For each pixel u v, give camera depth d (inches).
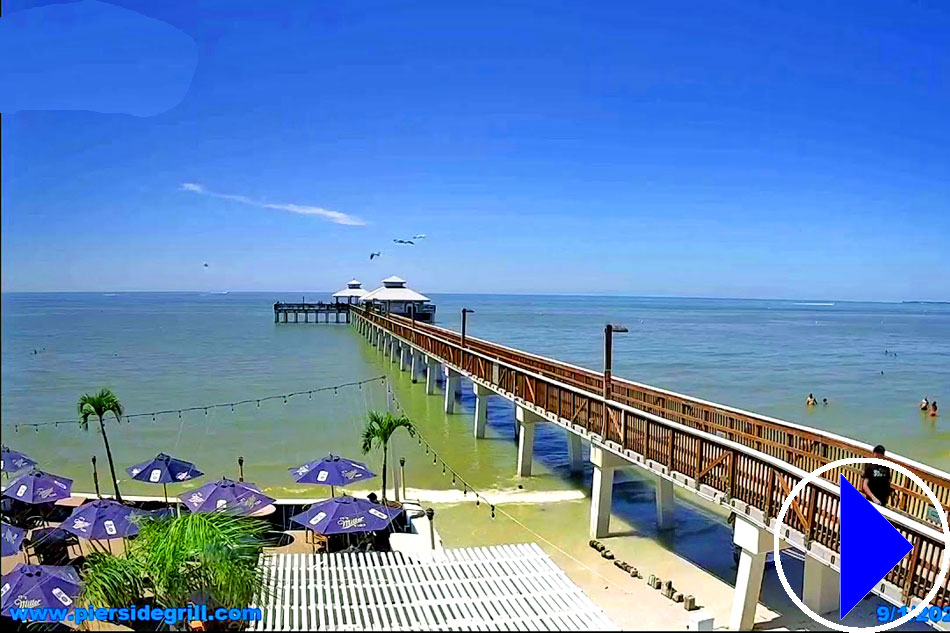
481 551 345.4
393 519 440.5
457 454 745.6
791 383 1346.0
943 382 1369.3
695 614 297.9
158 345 2062.0
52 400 1059.9
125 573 241.8
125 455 724.7
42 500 431.2
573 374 649.0
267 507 490.3
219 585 232.7
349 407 1035.3
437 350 1056.2
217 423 898.1
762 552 328.2
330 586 293.4
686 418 475.5
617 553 460.1
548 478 649.0
